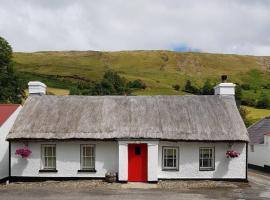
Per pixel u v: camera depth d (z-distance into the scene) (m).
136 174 23.12
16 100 44.97
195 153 23.53
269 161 30.16
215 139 23.00
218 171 23.61
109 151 23.53
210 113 24.84
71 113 24.86
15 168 23.66
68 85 98.00
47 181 23.38
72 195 19.42
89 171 23.47
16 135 23.28
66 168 23.55
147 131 23.19
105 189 21.00
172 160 23.69
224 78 27.39
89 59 185.62
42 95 26.62
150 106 25.48
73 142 23.56
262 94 99.19
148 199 18.50
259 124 37.09
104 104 25.73
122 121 24.06
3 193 20.02
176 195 19.52
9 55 46.34
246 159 23.64
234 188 21.77
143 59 192.12
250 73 177.25
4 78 44.25
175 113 24.80
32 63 161.00
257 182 24.39
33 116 24.61
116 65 178.50
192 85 121.94
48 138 23.02
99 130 23.44
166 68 180.88
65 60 177.00
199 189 21.25
